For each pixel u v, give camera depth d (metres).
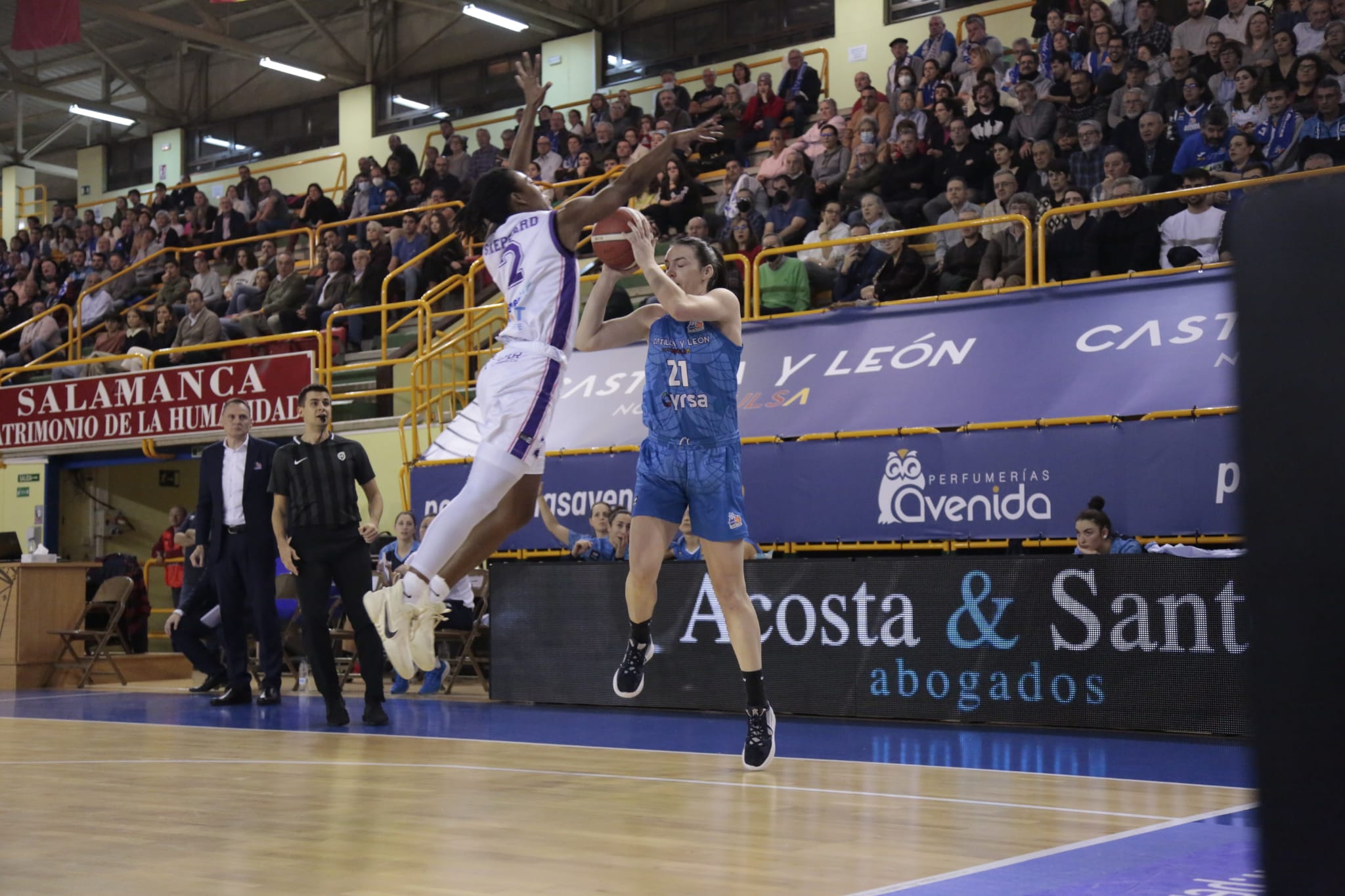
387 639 3.86
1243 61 12.80
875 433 9.78
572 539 10.72
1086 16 14.30
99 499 17.41
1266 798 0.84
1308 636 0.82
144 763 5.79
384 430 13.27
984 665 7.32
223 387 14.17
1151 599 6.85
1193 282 9.47
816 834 3.88
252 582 9.12
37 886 3.15
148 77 25.81
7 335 20.02
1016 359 9.71
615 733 7.05
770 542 10.09
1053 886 3.12
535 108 4.57
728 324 5.21
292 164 24.00
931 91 15.02
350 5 22.94
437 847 3.66
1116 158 11.04
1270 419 0.84
